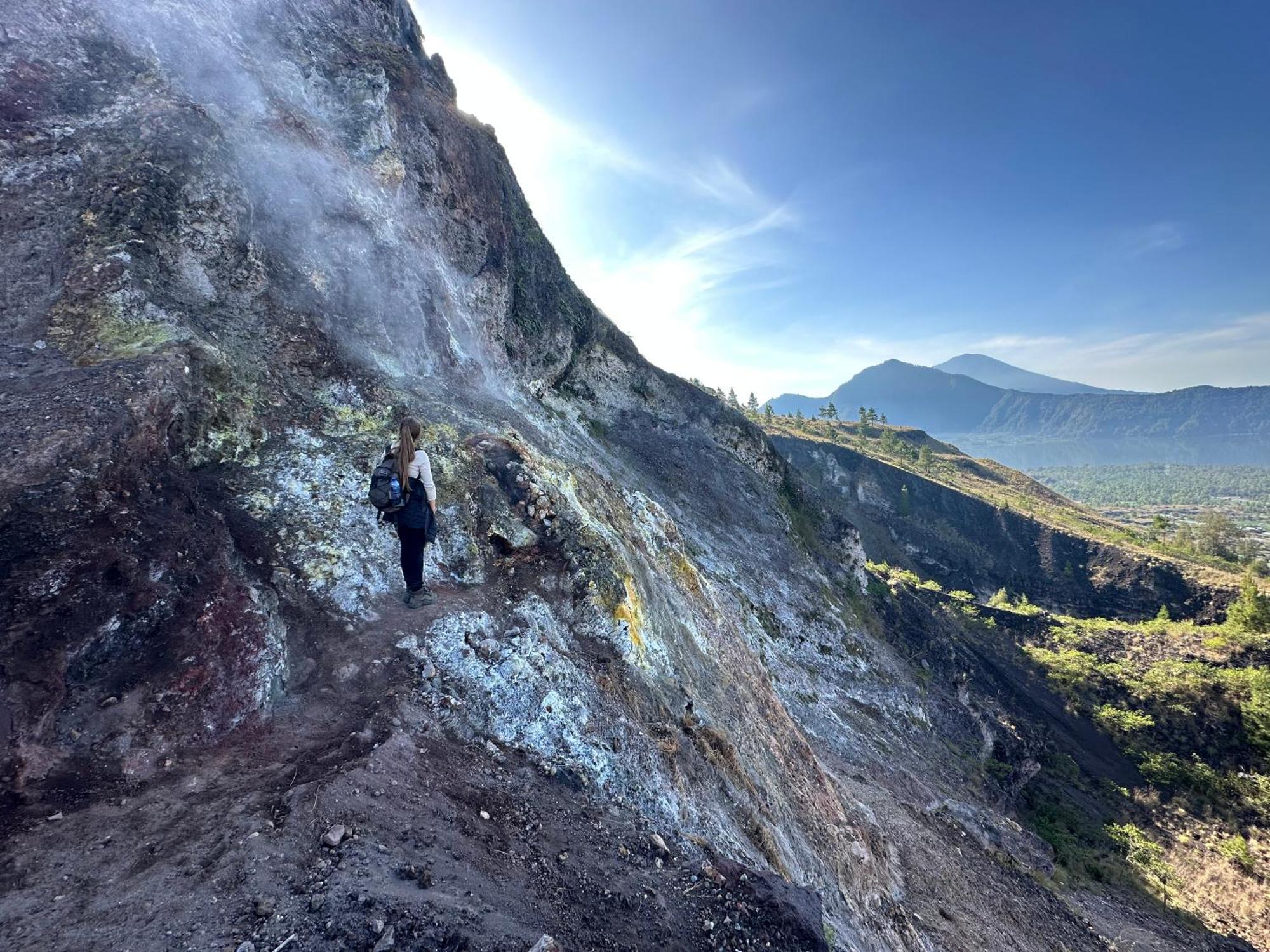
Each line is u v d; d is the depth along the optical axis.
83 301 7.24
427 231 18.30
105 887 3.00
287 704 4.92
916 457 137.50
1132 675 53.16
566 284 30.66
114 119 9.52
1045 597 93.69
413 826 4.11
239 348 8.65
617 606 8.49
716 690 11.27
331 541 6.96
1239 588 81.44
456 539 8.13
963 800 27.41
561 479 10.84
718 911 5.25
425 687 5.70
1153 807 41.47
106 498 4.87
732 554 30.22
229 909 3.03
